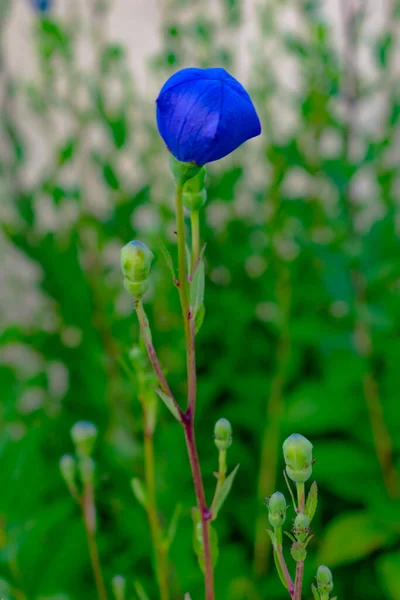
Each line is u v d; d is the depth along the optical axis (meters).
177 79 0.40
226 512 0.94
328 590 0.41
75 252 0.96
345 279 0.89
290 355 0.95
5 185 0.96
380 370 1.02
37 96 0.95
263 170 1.07
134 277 0.41
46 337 0.99
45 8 0.97
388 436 0.92
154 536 0.51
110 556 0.86
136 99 0.99
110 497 0.86
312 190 1.01
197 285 0.42
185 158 0.40
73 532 0.80
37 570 0.77
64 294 0.97
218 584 0.81
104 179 0.94
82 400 1.00
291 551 0.40
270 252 1.01
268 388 0.97
